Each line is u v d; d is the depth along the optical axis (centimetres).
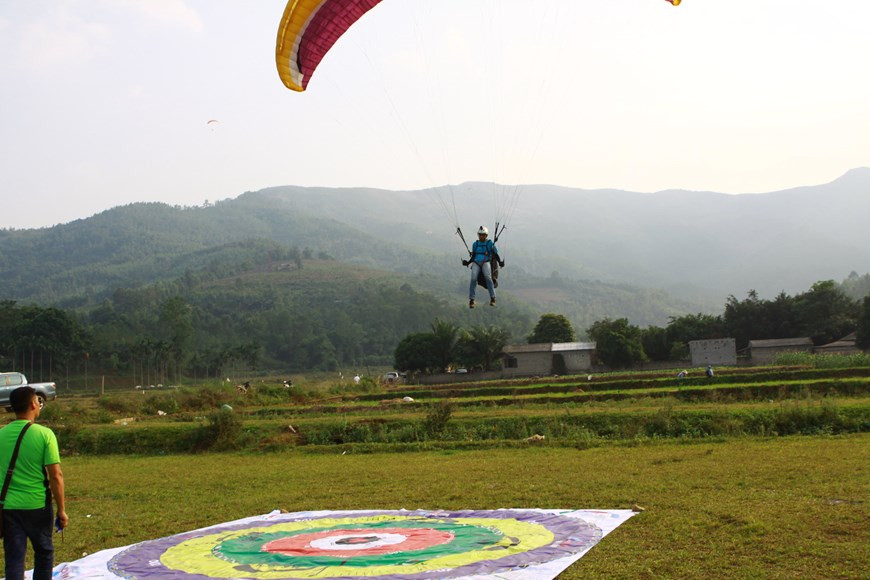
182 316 19550
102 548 1441
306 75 1991
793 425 3011
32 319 14600
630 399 4597
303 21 1783
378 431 3600
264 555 1219
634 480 1948
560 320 14338
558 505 1644
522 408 4434
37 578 984
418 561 1122
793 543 1159
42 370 14688
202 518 1727
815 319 11512
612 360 11675
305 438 3603
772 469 2008
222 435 3597
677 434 3125
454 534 1327
